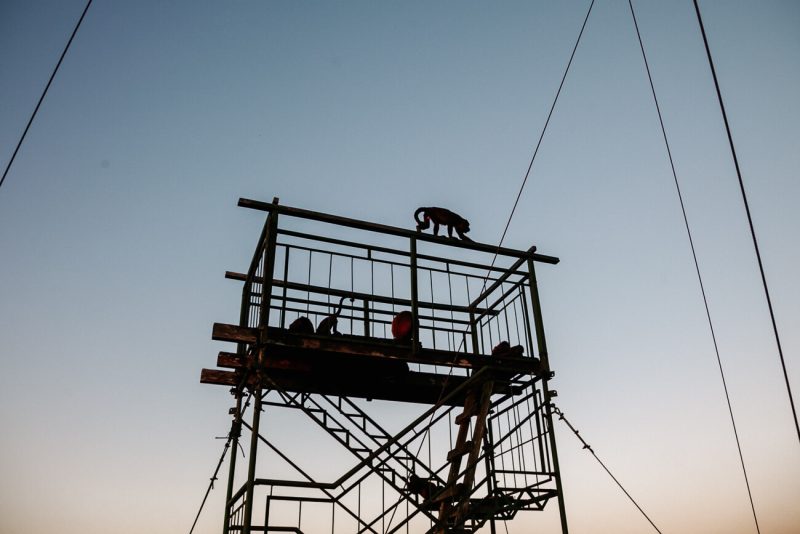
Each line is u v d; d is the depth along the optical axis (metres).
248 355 9.20
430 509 9.70
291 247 9.25
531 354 9.87
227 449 10.17
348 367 9.48
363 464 8.88
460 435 9.80
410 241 10.05
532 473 9.04
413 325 9.29
